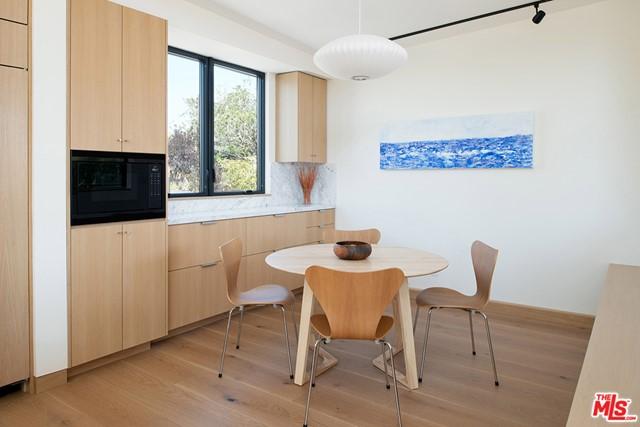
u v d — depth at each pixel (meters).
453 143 4.16
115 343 2.79
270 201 4.86
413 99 4.44
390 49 2.29
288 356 2.73
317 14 3.62
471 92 4.07
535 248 3.79
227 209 4.34
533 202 3.79
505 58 3.87
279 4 3.41
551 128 3.67
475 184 4.09
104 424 2.13
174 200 3.85
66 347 2.54
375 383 2.59
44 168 2.41
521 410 2.27
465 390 2.49
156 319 3.04
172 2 3.23
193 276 3.41
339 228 5.09
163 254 3.08
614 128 3.41
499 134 3.90
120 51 2.77
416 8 3.48
